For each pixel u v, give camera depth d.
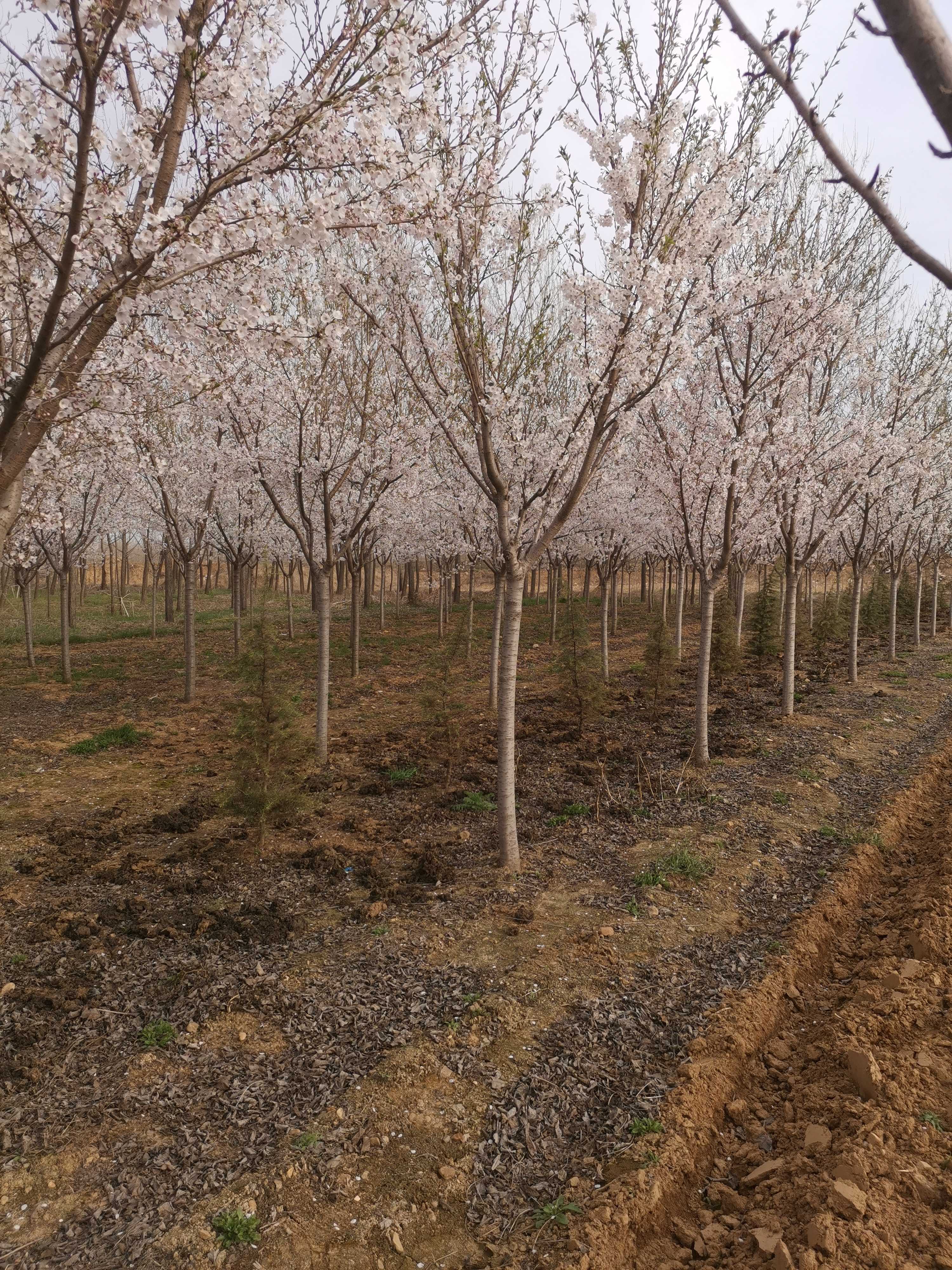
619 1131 3.62
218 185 3.45
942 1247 2.71
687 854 6.49
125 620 26.25
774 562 19.80
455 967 4.88
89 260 3.34
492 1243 3.06
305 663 17.02
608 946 5.14
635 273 5.36
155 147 3.75
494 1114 3.72
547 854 6.70
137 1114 3.71
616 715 11.92
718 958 5.11
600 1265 2.90
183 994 4.66
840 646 20.22
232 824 7.60
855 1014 4.27
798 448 9.75
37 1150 3.50
